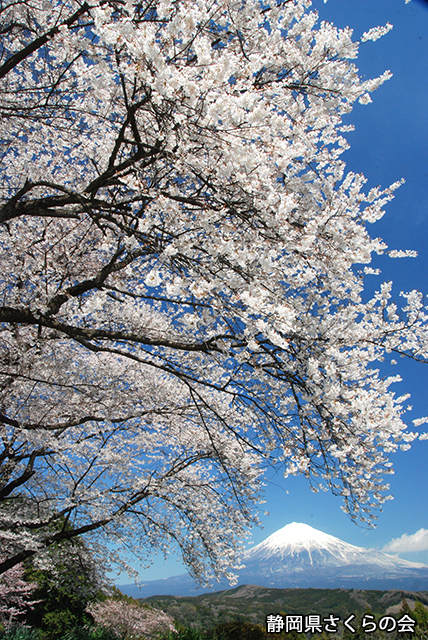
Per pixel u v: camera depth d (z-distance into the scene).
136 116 4.70
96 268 6.55
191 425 7.97
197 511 7.95
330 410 3.85
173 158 3.56
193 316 3.36
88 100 5.25
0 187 5.63
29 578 10.60
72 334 4.36
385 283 4.98
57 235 6.18
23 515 6.21
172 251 3.24
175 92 2.99
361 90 4.58
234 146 3.29
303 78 4.54
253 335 3.87
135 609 11.16
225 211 3.64
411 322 4.88
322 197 4.95
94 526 6.71
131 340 4.69
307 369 3.96
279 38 4.36
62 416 6.81
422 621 10.12
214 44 4.60
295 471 3.46
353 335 4.51
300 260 4.01
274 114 3.34
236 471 6.90
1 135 5.02
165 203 3.17
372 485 4.14
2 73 3.64
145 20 3.59
